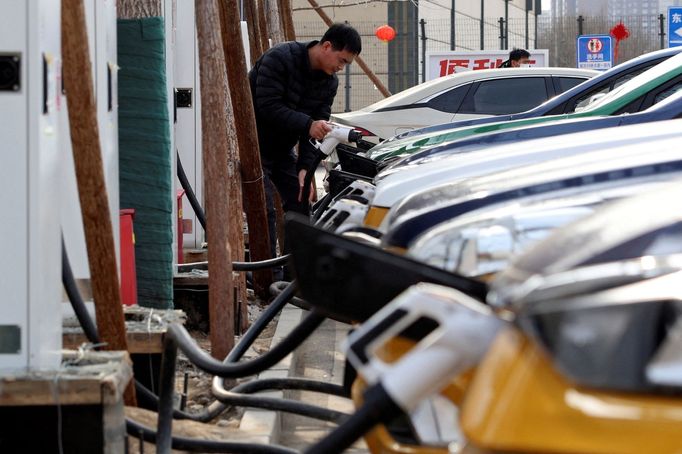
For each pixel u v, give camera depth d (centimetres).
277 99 1074
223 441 553
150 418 598
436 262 400
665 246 247
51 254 516
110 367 516
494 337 244
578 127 879
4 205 488
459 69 2969
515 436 209
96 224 554
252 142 1026
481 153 622
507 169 502
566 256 255
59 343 535
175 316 679
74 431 497
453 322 247
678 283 217
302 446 682
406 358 252
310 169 1016
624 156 478
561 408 207
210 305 782
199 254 1100
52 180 518
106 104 652
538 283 222
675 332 208
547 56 2875
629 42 4106
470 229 402
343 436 249
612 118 896
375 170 954
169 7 900
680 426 202
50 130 513
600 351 207
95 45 643
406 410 248
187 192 1105
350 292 338
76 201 635
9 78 484
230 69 1006
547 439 207
